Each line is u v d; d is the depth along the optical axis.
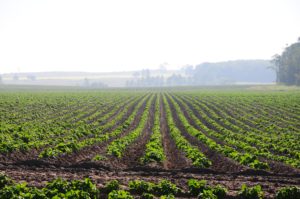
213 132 37.44
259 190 17.50
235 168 23.64
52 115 51.38
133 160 26.25
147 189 17.81
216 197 16.72
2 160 23.86
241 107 66.94
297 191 17.31
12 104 61.31
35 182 18.38
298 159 26.39
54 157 24.84
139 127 40.91
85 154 27.28
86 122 45.56
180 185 19.14
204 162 24.50
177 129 39.03
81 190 16.31
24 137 30.47
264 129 42.31
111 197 15.93
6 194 15.48
